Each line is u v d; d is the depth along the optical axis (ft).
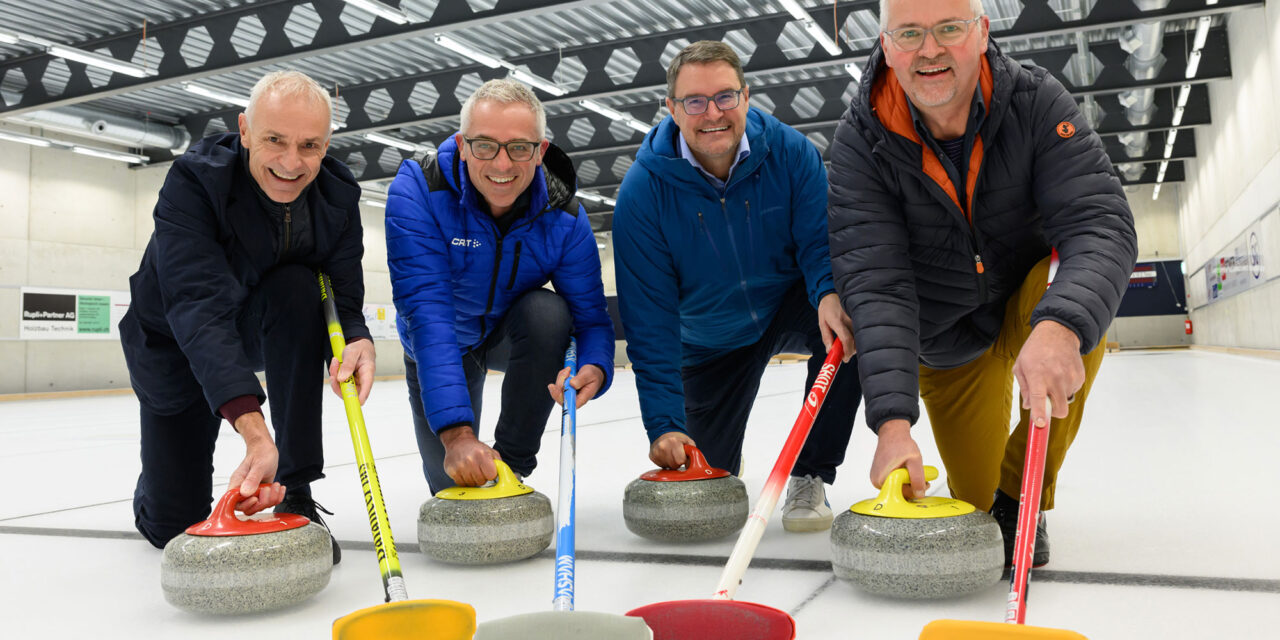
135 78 29.12
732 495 5.56
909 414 4.40
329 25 25.09
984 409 5.55
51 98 30.96
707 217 6.23
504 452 6.53
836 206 4.88
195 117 40.57
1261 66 31.83
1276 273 32.71
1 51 31.94
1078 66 35.22
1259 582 4.13
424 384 5.65
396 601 3.40
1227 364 31.73
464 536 4.95
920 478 4.27
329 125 5.05
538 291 6.36
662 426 6.17
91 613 4.33
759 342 7.24
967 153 4.61
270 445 4.54
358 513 7.09
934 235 4.95
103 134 37.88
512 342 6.31
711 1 28.19
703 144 5.89
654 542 5.65
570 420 5.29
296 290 5.30
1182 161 59.57
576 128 44.83
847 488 7.48
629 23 29.91
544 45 31.71
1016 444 4.76
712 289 6.57
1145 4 23.98
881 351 4.50
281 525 4.34
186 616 4.26
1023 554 3.35
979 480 5.69
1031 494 3.53
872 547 4.04
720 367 7.43
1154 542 5.04
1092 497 6.54
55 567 5.36
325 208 5.41
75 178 41.60
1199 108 44.60
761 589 4.40
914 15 4.22
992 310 5.43
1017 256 5.13
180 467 5.59
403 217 5.89
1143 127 42.86
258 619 4.16
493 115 5.51
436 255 5.93
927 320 5.27
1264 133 32.55
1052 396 3.78
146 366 5.32
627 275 6.42
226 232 5.15
